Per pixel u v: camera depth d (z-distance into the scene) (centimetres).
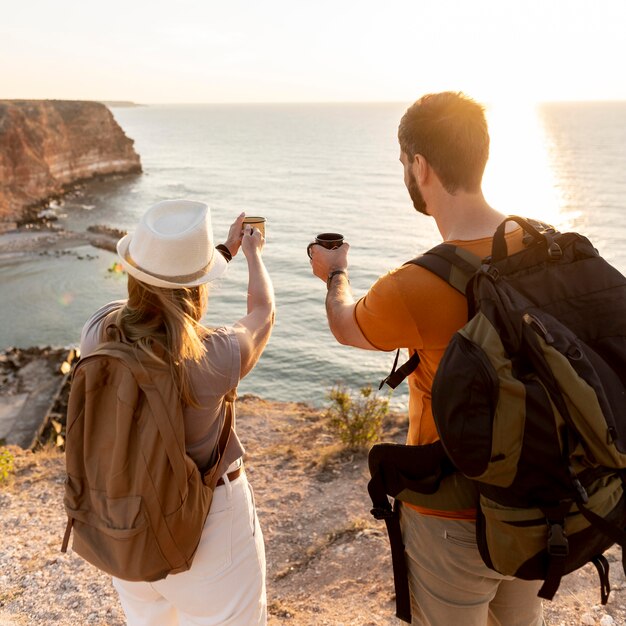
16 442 2403
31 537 520
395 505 225
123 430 186
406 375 214
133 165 17612
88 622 396
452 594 209
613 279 193
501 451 166
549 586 176
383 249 10269
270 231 11888
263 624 232
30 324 5612
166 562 196
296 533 539
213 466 208
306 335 5556
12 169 11350
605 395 172
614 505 179
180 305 197
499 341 173
